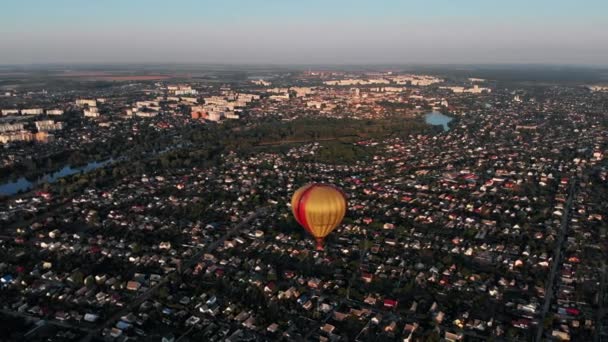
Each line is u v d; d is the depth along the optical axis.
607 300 161.88
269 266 186.75
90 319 150.75
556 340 141.75
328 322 151.00
